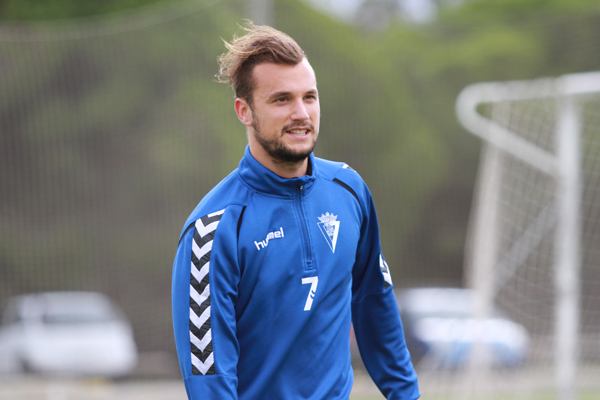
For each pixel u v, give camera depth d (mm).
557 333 20141
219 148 35875
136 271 36500
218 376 6949
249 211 7230
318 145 47219
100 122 35594
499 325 22266
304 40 45750
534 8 64250
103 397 27250
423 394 22578
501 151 21891
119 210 36406
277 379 7281
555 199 21891
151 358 35844
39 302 34875
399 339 8461
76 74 34719
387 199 52250
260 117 7152
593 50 57000
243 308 7285
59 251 35688
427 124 57844
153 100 35594
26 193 35188
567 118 20625
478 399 21250
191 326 7062
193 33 34125
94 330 34031
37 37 33500
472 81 59719
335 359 7520
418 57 59656
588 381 22547
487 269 21141
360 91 49844
